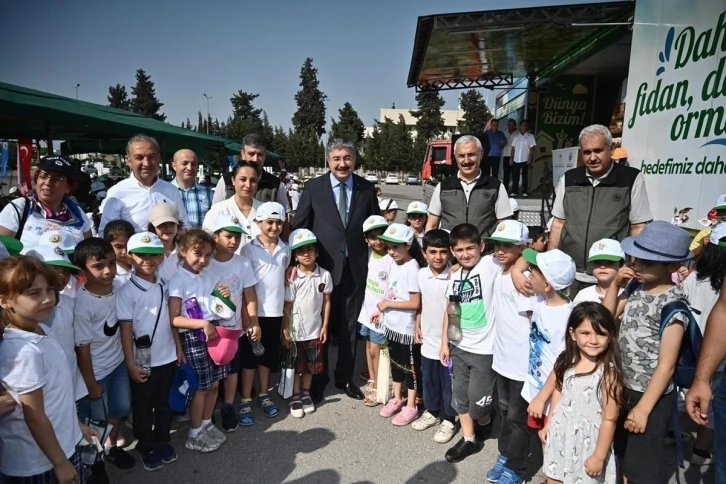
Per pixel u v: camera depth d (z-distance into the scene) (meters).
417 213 4.96
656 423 2.24
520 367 2.75
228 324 3.27
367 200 4.08
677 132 4.08
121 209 3.78
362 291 4.05
